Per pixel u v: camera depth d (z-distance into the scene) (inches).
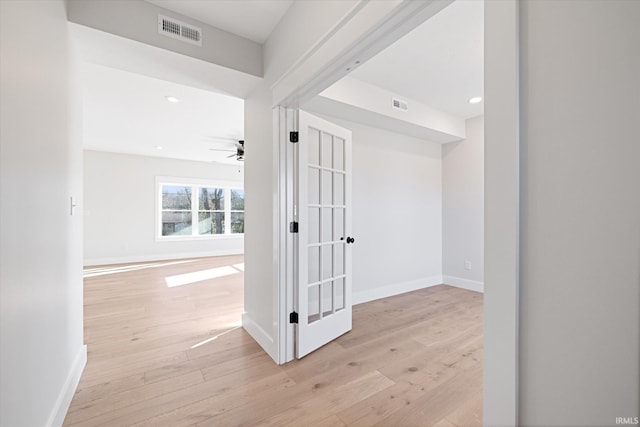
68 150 68.9
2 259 38.2
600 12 25.7
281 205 85.3
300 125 88.7
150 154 270.5
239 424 59.9
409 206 166.1
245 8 78.7
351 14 55.1
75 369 72.2
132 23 73.7
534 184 29.6
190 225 306.8
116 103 143.4
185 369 80.7
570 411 27.4
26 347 45.1
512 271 30.6
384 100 130.6
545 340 28.9
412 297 153.6
